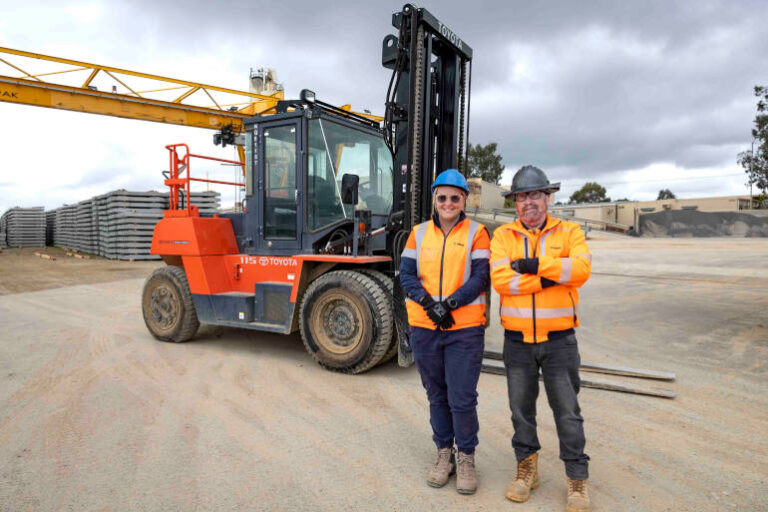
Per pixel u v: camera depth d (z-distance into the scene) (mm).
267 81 17734
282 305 5082
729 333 6031
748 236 26672
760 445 3082
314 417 3570
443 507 2420
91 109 14609
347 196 4465
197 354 5363
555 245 2408
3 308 8375
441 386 2658
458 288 2516
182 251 5629
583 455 2391
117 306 8555
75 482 2664
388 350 4602
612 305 8133
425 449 3064
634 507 2404
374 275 4629
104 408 3746
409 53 4867
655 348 5449
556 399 2400
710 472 2748
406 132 5121
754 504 2424
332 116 5156
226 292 5598
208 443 3139
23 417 3570
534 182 2375
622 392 4082
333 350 4633
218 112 16500
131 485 2629
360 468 2816
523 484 2488
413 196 4578
